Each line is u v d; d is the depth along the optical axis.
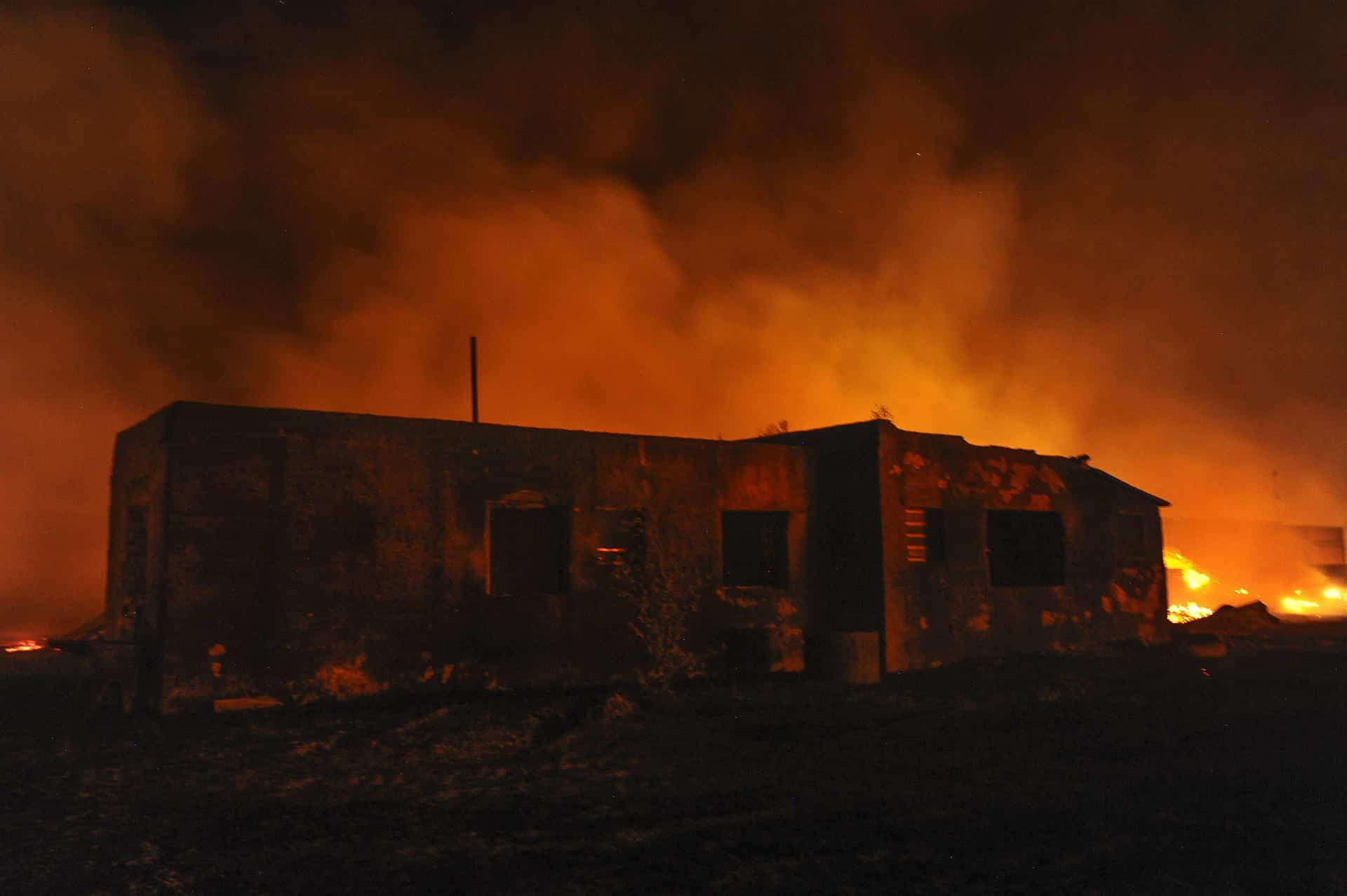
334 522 12.86
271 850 6.75
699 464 16.19
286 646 12.34
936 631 17.20
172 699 11.59
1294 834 7.16
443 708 12.20
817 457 17.66
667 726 11.49
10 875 6.23
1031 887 6.03
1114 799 8.18
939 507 17.70
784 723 11.75
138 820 7.52
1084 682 15.17
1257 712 12.52
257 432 12.47
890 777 9.05
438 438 13.80
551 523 14.98
